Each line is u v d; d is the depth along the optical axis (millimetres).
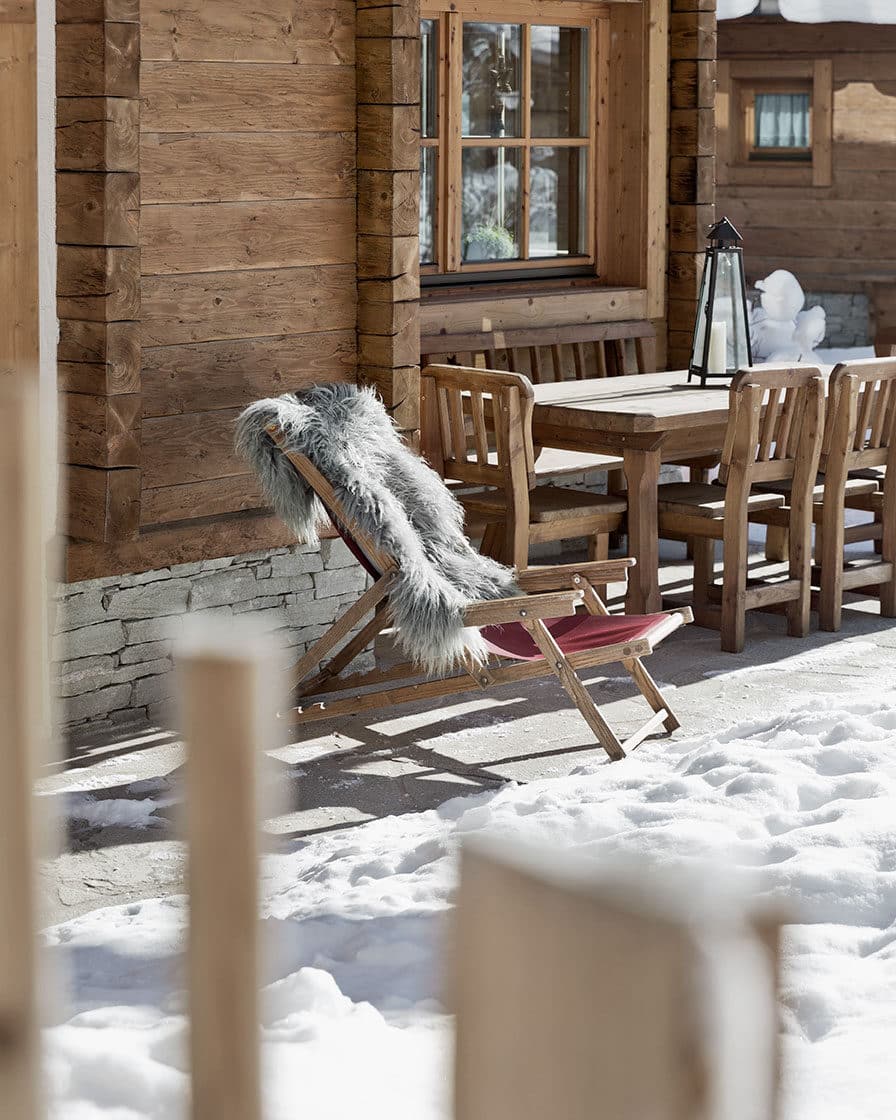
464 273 8266
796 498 6738
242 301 5711
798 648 6691
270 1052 2486
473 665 5094
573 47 8625
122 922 3582
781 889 3104
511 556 6395
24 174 5023
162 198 5430
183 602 5598
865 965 2736
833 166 16234
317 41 5785
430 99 8070
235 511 5789
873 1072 2189
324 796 4867
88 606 5316
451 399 6523
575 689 5117
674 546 8750
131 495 5297
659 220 8758
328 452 5074
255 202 5695
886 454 7117
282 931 3248
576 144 8680
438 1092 2133
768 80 16469
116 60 5016
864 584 7117
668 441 7051
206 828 396
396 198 5926
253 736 391
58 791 4848
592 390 7293
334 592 6090
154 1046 2455
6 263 5027
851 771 4164
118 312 5156
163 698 5586
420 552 5066
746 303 7512
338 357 6055
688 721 5645
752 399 6406
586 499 6781
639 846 3494
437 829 4301
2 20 4891
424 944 3127
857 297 16312
